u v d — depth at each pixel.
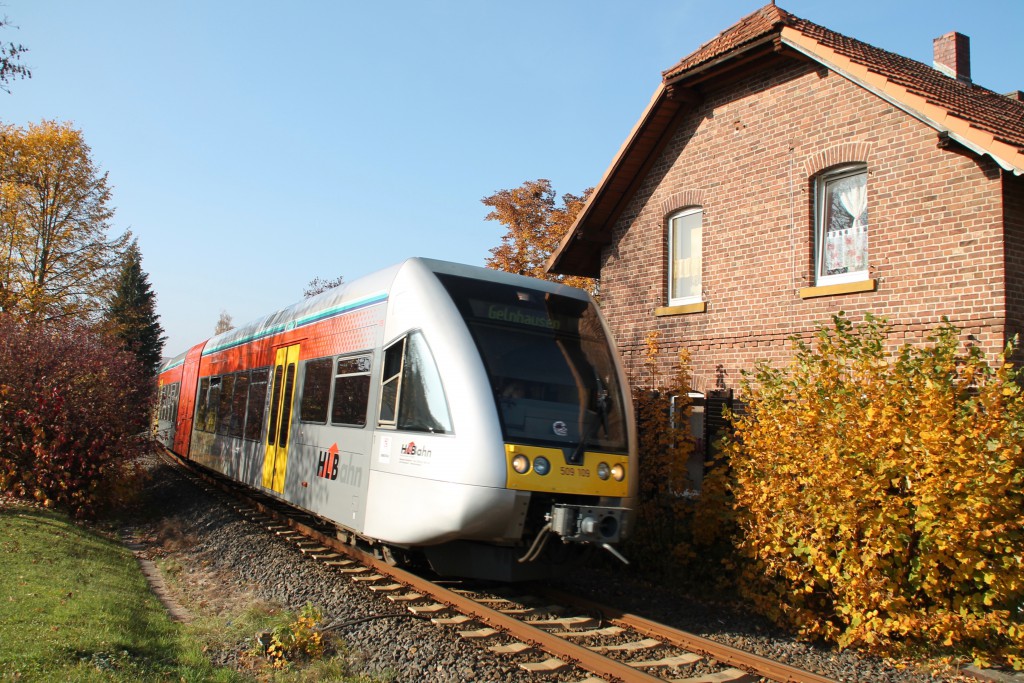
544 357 7.91
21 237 26.00
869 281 9.00
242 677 5.49
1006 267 7.90
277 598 7.84
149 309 53.06
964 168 8.26
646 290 12.17
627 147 11.88
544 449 7.27
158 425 27.38
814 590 7.37
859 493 6.54
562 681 5.67
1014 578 6.08
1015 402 6.11
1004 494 6.17
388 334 8.43
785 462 7.25
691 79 11.07
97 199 27.53
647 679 5.52
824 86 9.75
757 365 8.15
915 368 6.63
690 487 9.29
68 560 8.55
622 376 8.42
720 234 10.99
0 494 12.64
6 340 13.44
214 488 17.41
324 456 9.63
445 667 5.77
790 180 10.06
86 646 5.42
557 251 13.32
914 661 6.34
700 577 8.85
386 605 7.34
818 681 5.68
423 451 7.49
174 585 9.01
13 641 5.32
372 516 8.20
